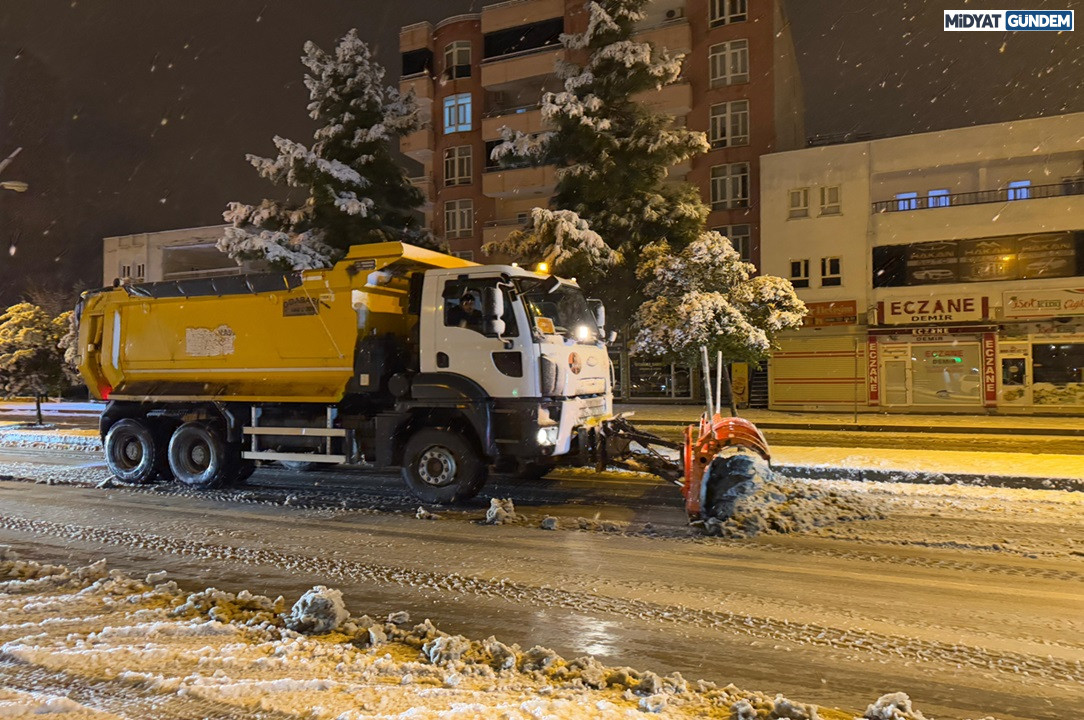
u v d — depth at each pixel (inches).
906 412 1075.3
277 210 864.3
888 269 1102.4
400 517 328.2
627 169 863.7
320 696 141.9
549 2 1414.9
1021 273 1027.3
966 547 265.9
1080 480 386.0
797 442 659.4
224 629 179.8
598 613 197.6
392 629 181.6
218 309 418.6
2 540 285.0
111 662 158.6
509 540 282.0
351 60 892.6
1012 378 1029.2
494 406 341.7
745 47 1255.5
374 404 386.0
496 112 1467.8
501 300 339.0
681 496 376.8
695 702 142.4
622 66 844.6
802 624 188.5
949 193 1103.6
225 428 410.6
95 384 464.8
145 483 425.1
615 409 1126.4
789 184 1159.0
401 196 932.0
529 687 148.3
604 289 865.5
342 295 378.9
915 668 161.3
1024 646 173.3
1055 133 1025.5
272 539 285.6
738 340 671.1
